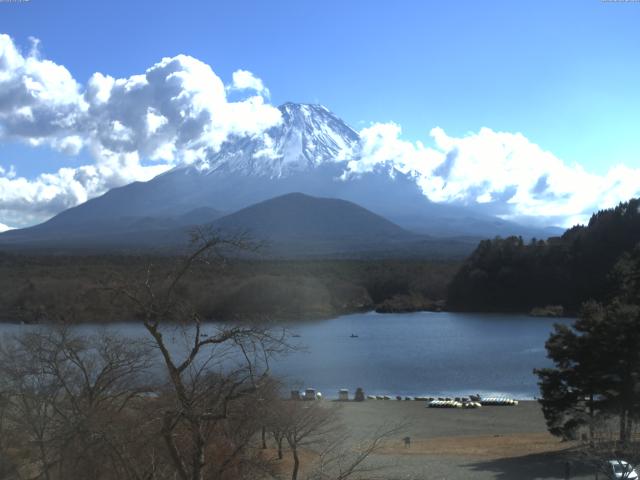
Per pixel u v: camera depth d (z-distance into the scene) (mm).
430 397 75000
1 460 22484
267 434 38375
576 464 35562
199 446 16609
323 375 89750
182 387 16656
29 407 22281
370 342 126500
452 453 41750
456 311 198500
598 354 39156
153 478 19500
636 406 38312
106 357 23969
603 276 170875
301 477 28453
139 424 18375
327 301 147500
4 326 56125
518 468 35781
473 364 100375
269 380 20500
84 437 18875
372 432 50312
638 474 29562
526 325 157625
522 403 70188
